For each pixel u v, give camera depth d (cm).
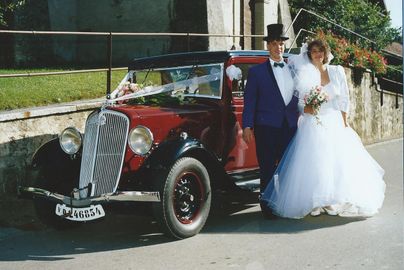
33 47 1412
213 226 598
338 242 516
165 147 540
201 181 559
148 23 1473
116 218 663
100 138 548
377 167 644
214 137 614
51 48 1469
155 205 525
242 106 651
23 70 1215
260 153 614
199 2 1409
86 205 523
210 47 1398
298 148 598
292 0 1925
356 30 2145
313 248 499
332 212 621
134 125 538
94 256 506
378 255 472
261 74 609
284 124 611
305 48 621
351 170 605
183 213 550
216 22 1432
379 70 1647
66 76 1088
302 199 591
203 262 470
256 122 614
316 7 1936
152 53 1469
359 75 1540
